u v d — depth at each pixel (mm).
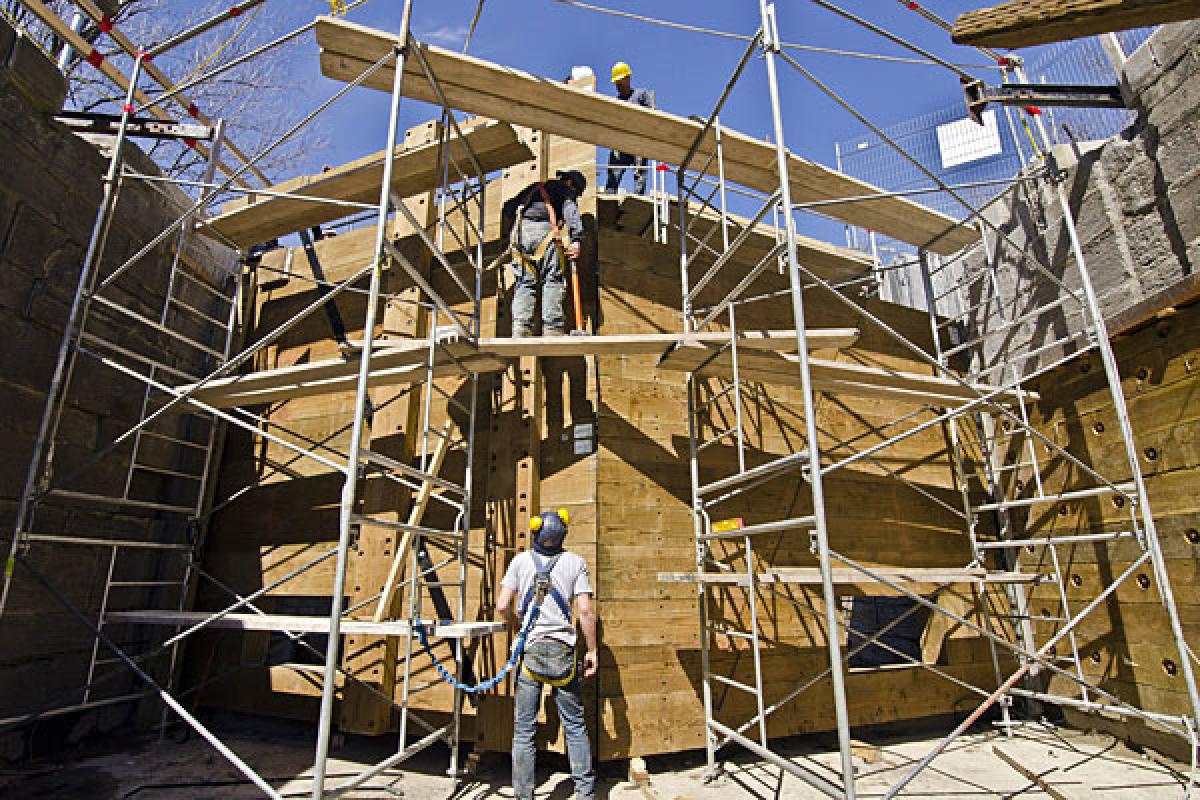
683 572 4629
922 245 6484
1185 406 4410
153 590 5117
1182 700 4262
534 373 4812
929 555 5664
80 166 4664
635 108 4316
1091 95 5125
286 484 5512
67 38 4742
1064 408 5422
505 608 3748
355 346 3967
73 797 3543
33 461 3729
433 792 3729
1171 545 4441
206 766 4125
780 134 3195
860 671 5062
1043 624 5488
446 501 4469
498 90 4105
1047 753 4504
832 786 2580
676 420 4996
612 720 4109
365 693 4422
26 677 4090
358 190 5457
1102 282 5168
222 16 4168
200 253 5965
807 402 2809
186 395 4008
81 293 4062
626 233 5340
